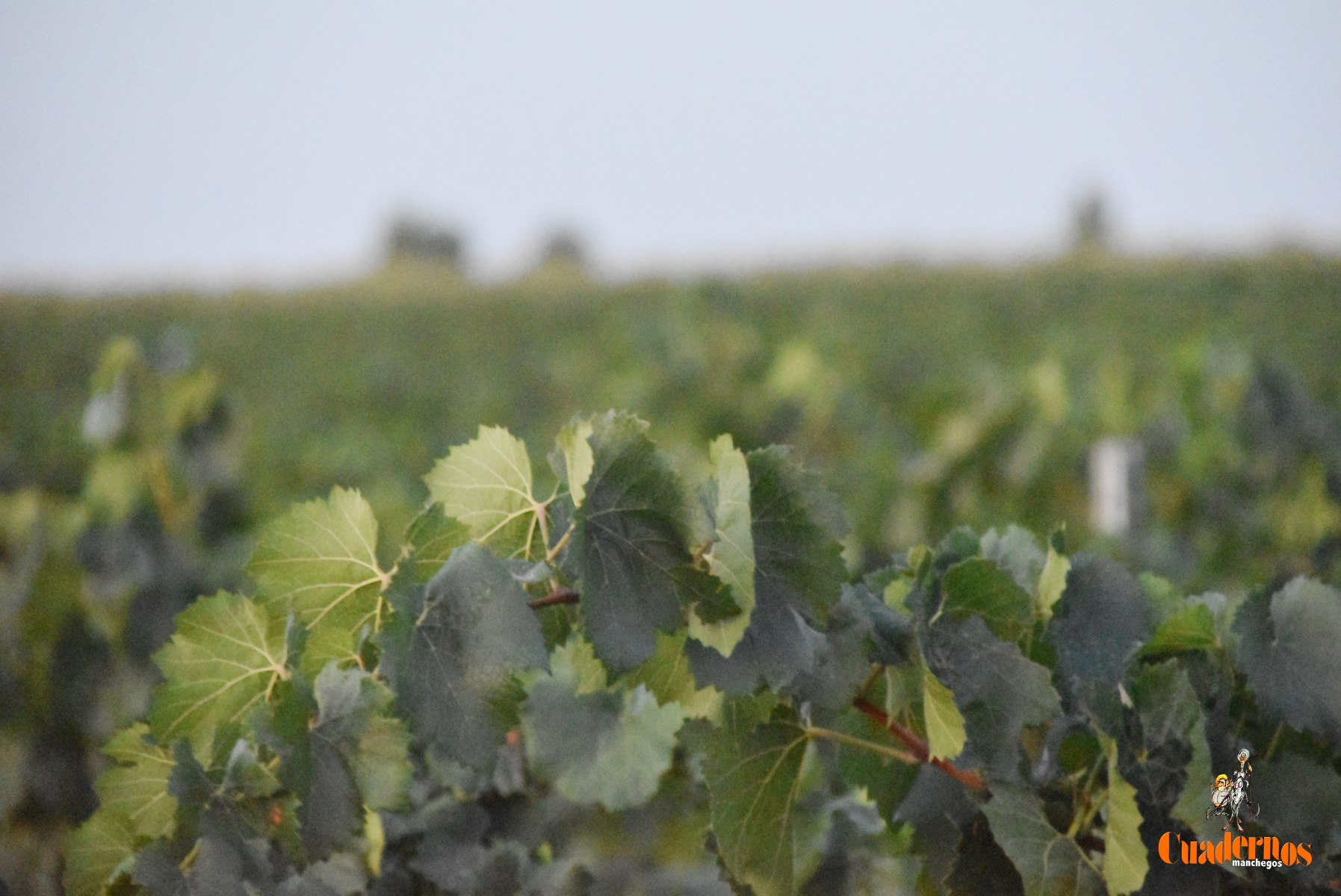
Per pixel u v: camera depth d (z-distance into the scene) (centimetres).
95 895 93
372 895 118
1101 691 94
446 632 79
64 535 315
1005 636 93
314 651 88
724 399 668
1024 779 95
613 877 126
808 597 83
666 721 119
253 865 83
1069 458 526
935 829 99
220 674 89
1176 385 504
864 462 563
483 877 119
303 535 86
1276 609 97
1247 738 99
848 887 124
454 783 122
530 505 89
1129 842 81
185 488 374
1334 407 481
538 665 77
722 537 79
